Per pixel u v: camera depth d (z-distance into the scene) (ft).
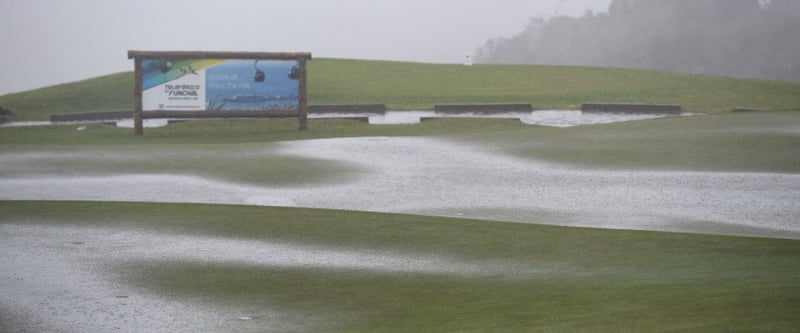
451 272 44.32
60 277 44.47
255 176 80.94
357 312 37.06
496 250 49.70
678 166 81.82
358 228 56.70
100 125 139.74
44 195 72.64
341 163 87.92
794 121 108.78
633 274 41.88
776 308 31.48
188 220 60.23
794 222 58.59
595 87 176.96
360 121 133.59
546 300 37.19
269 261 47.62
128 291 41.55
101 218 61.31
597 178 76.64
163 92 124.47
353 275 44.04
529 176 78.28
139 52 123.13
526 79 189.98
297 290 41.19
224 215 62.08
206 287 42.09
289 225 57.98
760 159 84.17
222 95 124.26
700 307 32.94
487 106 148.15
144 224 58.95
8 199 70.64
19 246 52.13
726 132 101.35
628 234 53.78
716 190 70.28
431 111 150.82
